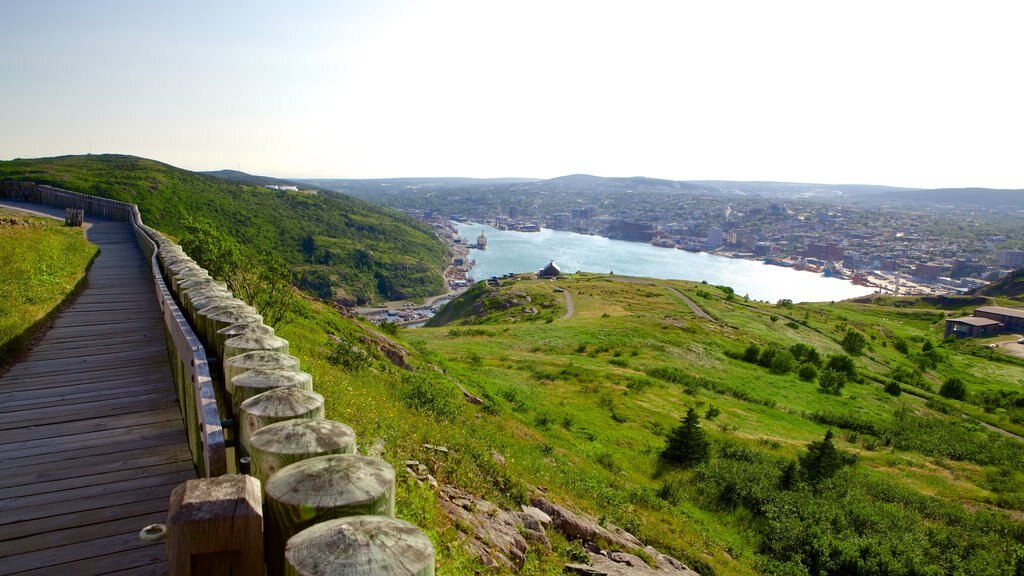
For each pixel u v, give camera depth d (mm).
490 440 15969
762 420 38031
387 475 2344
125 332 11148
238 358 3912
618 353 53469
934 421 44188
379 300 163250
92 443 6230
